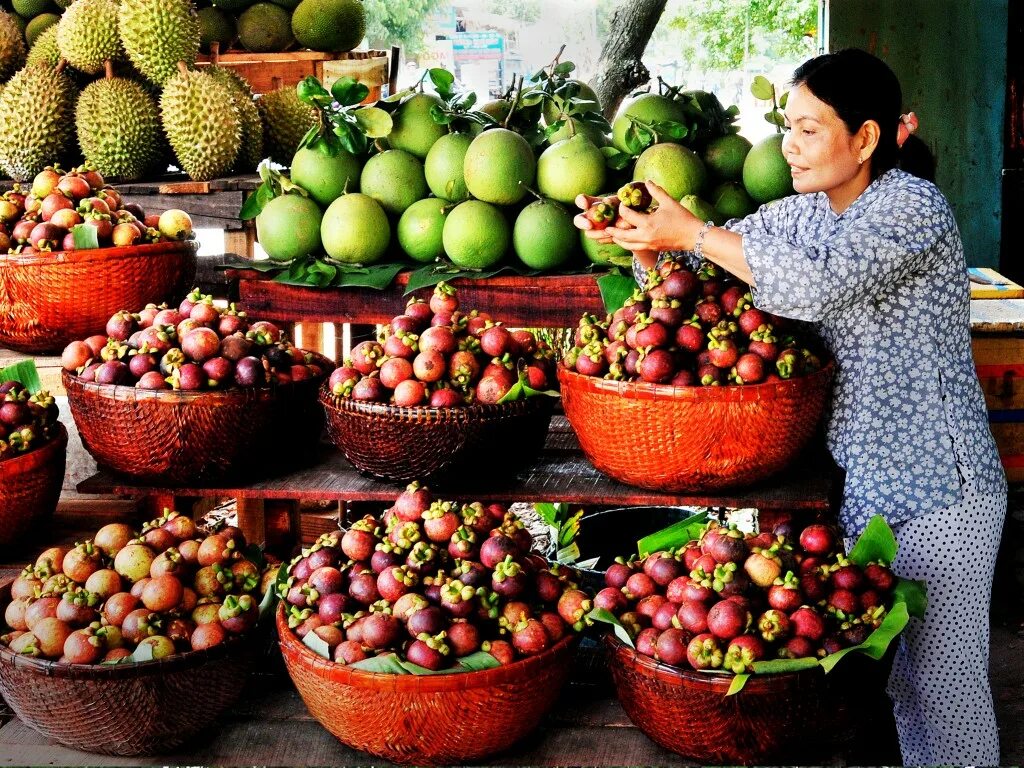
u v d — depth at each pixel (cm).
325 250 306
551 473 253
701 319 222
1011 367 328
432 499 219
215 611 217
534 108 327
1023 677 313
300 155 311
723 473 220
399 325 240
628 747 205
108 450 242
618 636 201
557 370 241
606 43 576
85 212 296
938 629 224
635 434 219
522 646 196
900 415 219
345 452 242
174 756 207
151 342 243
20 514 255
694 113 307
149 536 231
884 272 202
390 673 187
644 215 210
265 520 312
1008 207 531
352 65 459
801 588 198
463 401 231
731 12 1154
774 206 245
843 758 199
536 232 288
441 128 313
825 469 247
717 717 188
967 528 219
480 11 1262
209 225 352
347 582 209
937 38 491
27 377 282
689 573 209
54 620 209
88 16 368
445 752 194
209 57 443
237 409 235
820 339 234
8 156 367
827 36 501
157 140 372
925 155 235
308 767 200
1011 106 521
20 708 206
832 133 211
